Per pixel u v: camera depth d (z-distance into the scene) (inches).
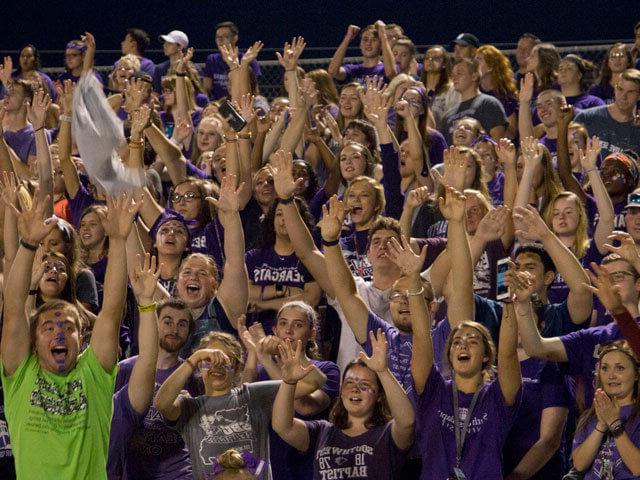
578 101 1169.4
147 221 906.7
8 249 778.8
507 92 1206.3
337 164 949.2
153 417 691.4
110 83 1295.5
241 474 612.4
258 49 1079.6
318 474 678.5
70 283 776.3
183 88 1191.6
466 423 660.7
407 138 1004.6
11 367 623.2
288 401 681.6
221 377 694.5
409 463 693.3
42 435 617.6
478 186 911.7
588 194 959.0
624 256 721.0
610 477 654.5
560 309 760.3
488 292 828.6
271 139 1000.2
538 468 699.4
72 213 980.6
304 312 740.7
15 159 1017.5
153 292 664.4
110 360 631.8
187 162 1017.5
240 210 918.4
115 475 684.7
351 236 872.9
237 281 791.7
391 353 727.1
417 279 666.8
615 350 665.6
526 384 708.0
